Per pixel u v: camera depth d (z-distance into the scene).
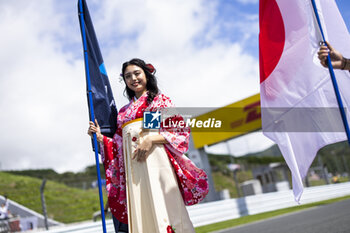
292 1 1.97
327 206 7.69
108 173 2.13
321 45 1.63
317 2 1.91
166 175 1.92
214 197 12.20
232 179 22.05
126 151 2.05
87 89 2.31
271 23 2.06
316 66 1.93
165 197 1.88
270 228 4.62
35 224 9.62
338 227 3.48
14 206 10.54
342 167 20.88
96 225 5.90
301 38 1.96
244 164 23.34
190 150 12.50
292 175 1.96
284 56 2.02
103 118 2.34
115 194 2.12
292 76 2.00
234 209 8.86
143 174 1.94
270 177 17.17
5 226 8.45
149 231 1.89
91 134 2.20
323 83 1.93
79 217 10.38
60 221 10.20
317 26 1.84
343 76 1.89
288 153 1.98
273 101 2.04
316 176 17.02
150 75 2.17
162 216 1.83
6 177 13.84
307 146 1.97
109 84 2.50
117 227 2.16
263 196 9.93
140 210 1.92
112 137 2.35
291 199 10.77
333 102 1.91
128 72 2.13
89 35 2.49
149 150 1.95
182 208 1.89
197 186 1.98
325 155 21.33
